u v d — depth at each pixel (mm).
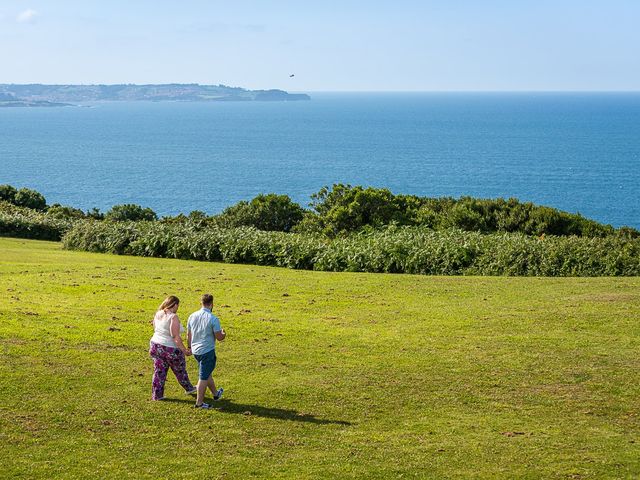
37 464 10055
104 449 10680
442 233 33875
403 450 10828
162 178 160125
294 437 11328
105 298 21625
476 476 9906
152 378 13773
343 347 16609
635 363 15180
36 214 47000
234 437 11289
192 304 21125
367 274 27984
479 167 178250
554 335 17547
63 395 12859
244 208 45688
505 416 12328
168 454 10578
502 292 23484
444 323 19000
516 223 39969
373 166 185125
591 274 27828
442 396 13320
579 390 13602
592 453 10719
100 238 36125
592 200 119625
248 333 17750
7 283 23641
